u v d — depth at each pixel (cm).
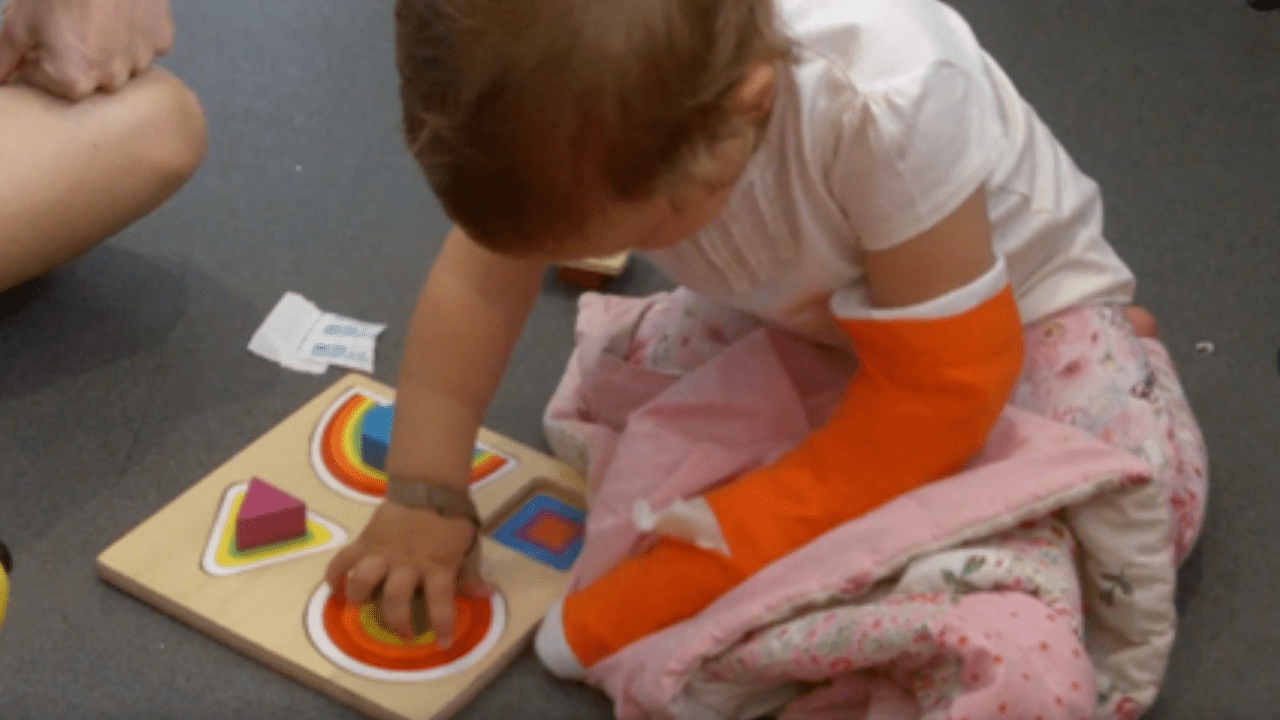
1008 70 172
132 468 116
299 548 107
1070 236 105
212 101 159
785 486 96
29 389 122
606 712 100
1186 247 146
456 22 69
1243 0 186
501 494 113
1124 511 95
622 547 102
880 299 92
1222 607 110
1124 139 162
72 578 106
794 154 87
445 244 102
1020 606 88
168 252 139
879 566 91
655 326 122
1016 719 82
